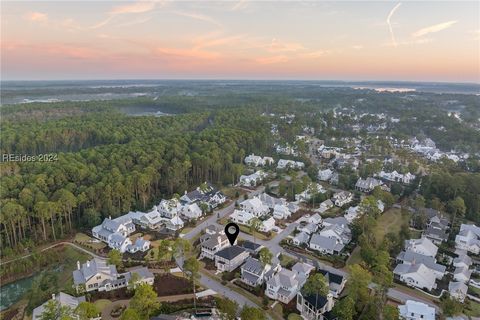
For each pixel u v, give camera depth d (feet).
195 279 281.74
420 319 233.55
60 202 355.97
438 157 626.23
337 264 308.40
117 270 295.69
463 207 378.94
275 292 259.19
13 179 391.45
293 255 325.01
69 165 427.33
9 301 280.72
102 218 390.21
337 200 440.04
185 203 433.07
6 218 329.72
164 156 502.79
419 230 374.84
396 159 616.39
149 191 440.86
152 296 227.81
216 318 234.79
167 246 304.30
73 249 342.23
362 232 344.28
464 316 242.58
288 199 456.45
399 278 286.05
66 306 222.07
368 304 233.35
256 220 361.10
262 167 590.14
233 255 301.84
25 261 316.40
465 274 285.02
